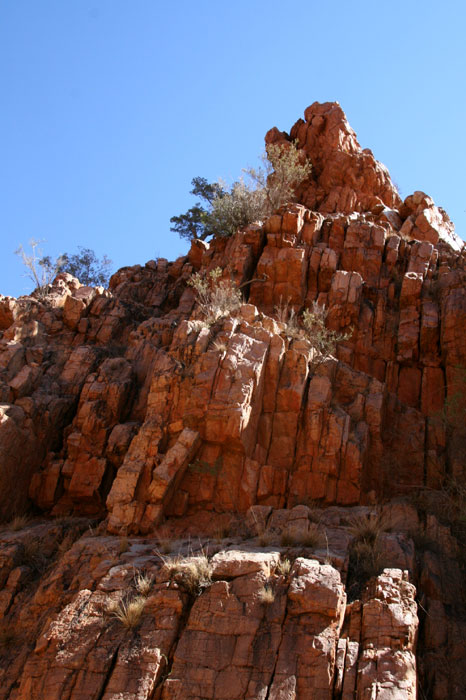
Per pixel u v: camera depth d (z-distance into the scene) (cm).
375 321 1853
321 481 1374
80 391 1794
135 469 1349
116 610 1010
